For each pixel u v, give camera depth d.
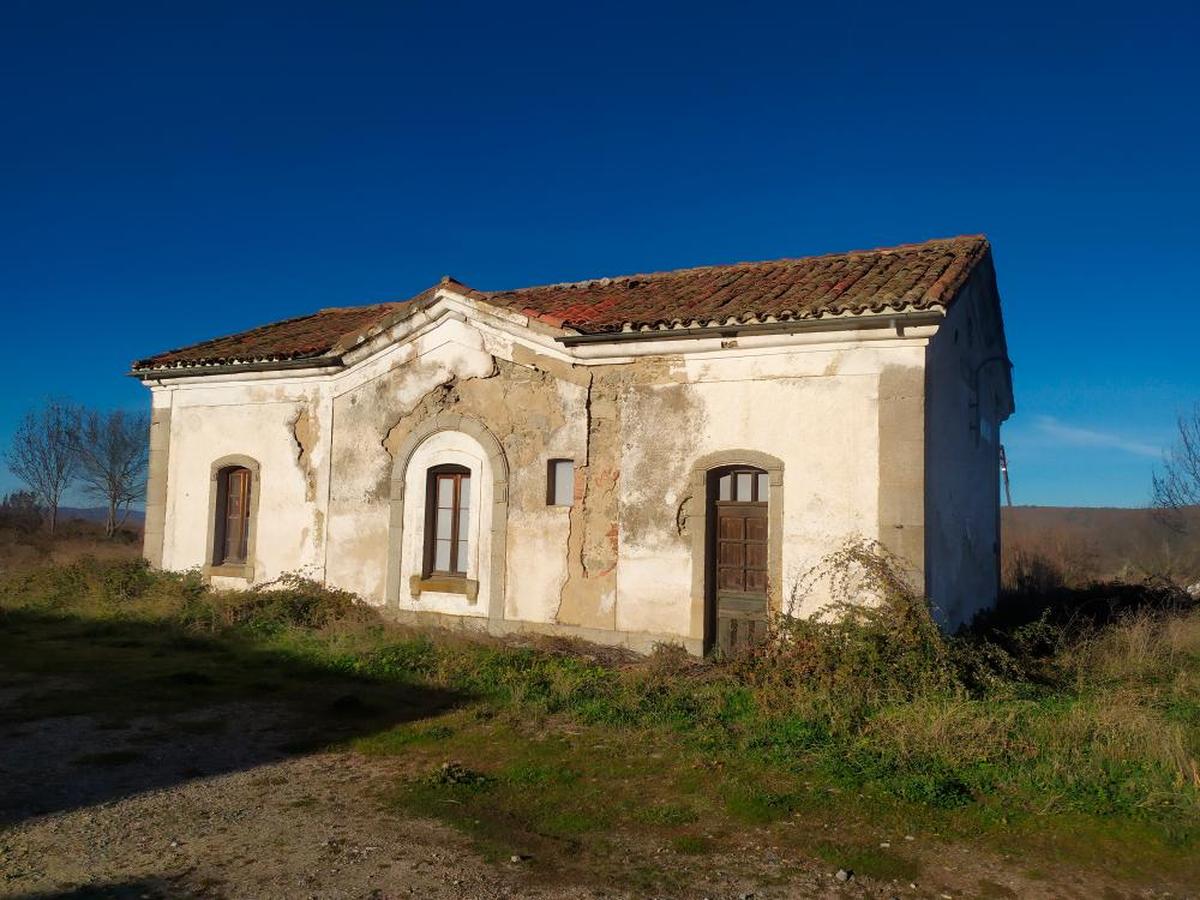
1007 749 6.55
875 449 9.42
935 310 8.95
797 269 12.63
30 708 8.10
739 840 5.27
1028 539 26.83
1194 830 5.38
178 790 6.02
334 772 6.47
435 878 4.68
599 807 5.78
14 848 4.96
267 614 12.04
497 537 11.55
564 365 11.33
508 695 8.67
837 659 8.28
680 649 10.13
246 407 14.08
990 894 4.63
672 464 10.55
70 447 36.84
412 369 12.55
